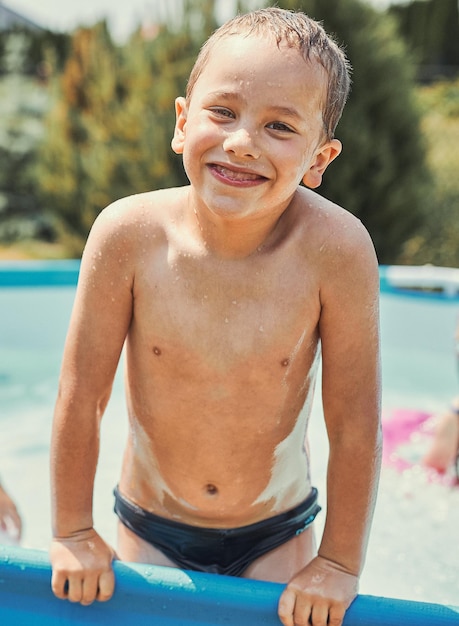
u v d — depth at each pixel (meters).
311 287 1.41
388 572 2.28
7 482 2.87
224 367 1.42
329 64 1.34
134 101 7.50
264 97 1.26
